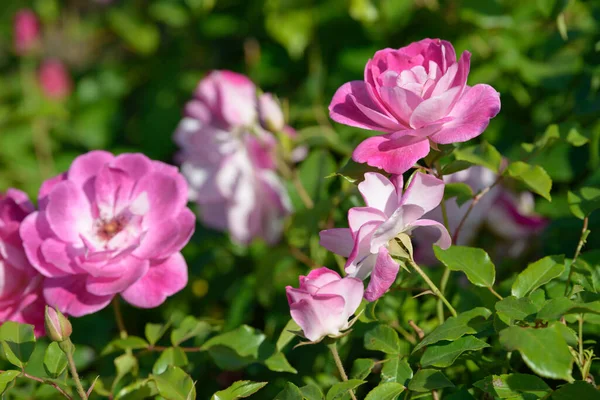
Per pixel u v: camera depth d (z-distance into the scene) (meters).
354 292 0.89
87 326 1.12
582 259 0.95
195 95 1.17
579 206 0.95
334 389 0.89
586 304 0.87
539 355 0.85
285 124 1.10
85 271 0.96
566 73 1.11
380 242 0.90
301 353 1.02
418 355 0.94
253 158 1.14
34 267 0.96
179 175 0.98
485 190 0.97
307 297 0.89
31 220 0.96
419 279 0.98
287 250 1.07
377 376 0.96
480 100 0.91
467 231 1.06
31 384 1.01
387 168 0.90
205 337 1.01
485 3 1.13
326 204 1.03
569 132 0.98
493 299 0.93
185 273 0.97
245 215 1.15
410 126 0.90
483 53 1.16
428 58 0.92
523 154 0.99
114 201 0.98
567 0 1.06
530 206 1.07
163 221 0.97
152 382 0.95
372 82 0.91
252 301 1.10
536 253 1.07
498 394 0.88
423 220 0.90
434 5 1.17
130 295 0.96
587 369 0.90
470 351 0.92
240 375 1.07
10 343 0.93
